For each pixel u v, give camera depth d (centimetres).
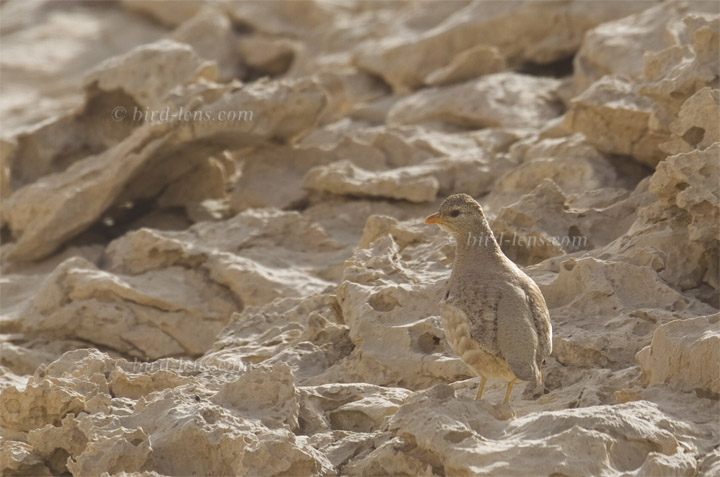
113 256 5359
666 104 4400
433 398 2697
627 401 2889
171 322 4841
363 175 5662
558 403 3005
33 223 5828
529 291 2812
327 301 4166
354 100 8250
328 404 3188
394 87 8131
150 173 5938
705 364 2822
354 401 3172
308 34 9925
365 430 3080
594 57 6431
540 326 2738
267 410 3012
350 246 5278
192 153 5900
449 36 7831
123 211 6188
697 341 2847
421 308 3638
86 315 4884
